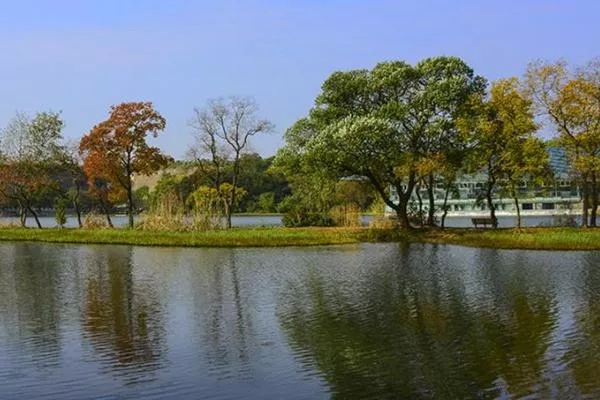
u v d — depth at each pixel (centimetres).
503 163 4866
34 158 6788
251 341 1673
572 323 1809
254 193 12212
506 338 1655
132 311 2097
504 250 3928
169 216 5531
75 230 5659
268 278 2831
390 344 1619
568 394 1220
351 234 4794
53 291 2533
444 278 2738
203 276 2938
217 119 6506
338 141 4716
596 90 4472
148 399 1244
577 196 7944
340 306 2133
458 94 4806
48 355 1559
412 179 5069
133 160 6253
